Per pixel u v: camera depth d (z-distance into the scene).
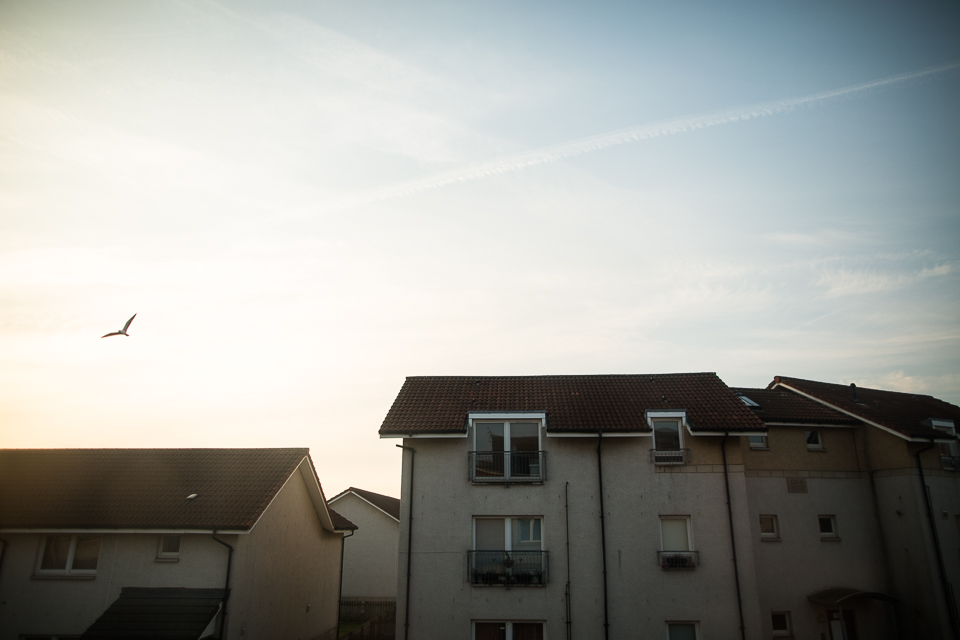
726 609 17.16
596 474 18.39
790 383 23.41
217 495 19.25
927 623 18.41
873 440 20.62
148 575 17.75
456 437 18.67
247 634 18.47
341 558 27.97
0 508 18.62
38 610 17.66
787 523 19.84
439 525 18.03
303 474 22.97
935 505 19.31
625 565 17.56
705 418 18.70
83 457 21.50
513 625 17.30
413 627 17.22
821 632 18.80
